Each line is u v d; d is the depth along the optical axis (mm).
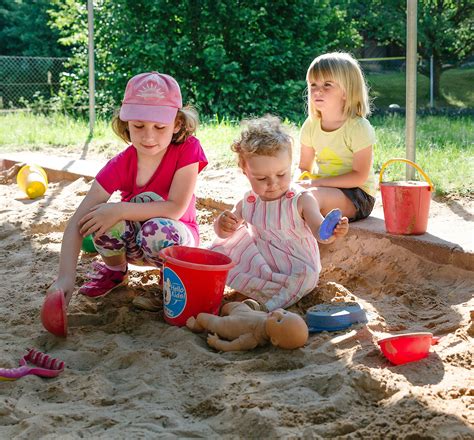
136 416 2246
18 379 2516
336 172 4066
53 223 4770
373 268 3693
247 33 12523
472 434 2043
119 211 3119
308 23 13141
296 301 3211
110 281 3381
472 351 2617
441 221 4086
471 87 19922
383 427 2094
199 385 2441
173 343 2838
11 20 24500
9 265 4047
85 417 2234
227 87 12250
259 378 2475
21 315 3168
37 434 2129
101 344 2869
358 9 17922
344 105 3980
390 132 7723
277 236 3305
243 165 3252
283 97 12703
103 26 12945
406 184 3770
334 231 2900
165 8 12328
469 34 18203
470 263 3453
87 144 7840
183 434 2117
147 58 12578
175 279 2975
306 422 2164
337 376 2406
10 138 8438
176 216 3244
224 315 3035
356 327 2891
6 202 5527
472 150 6102
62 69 18969
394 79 20688
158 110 3057
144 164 3271
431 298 3246
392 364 2559
